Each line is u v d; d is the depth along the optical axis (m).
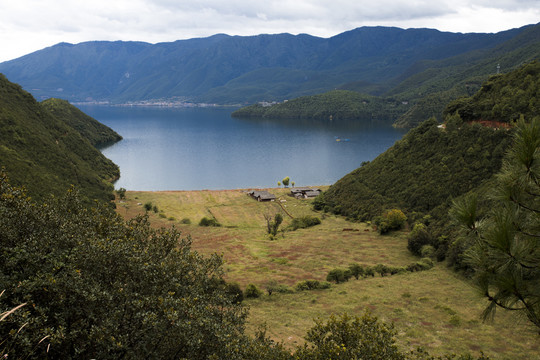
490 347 26.92
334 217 93.75
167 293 13.90
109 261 13.94
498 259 7.96
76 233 15.19
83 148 148.00
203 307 14.35
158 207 107.75
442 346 27.34
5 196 15.04
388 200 86.50
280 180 172.25
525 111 73.38
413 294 40.41
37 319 10.39
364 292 42.22
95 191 103.19
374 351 13.79
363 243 67.50
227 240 71.69
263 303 39.59
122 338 11.70
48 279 11.68
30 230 14.45
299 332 30.17
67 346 11.51
